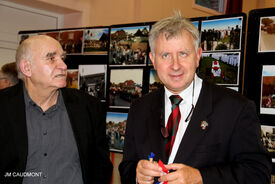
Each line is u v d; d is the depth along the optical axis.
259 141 1.08
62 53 1.48
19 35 2.90
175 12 1.21
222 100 1.18
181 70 1.13
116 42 2.44
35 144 1.40
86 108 1.57
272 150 1.74
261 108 1.78
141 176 1.11
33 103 1.44
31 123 1.43
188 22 1.17
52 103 1.51
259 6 6.03
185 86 1.19
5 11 3.00
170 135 1.21
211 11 5.02
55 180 1.39
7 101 1.43
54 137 1.44
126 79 2.39
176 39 1.12
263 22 1.78
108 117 2.48
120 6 3.61
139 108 1.39
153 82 2.26
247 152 1.08
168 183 1.02
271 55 1.74
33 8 3.23
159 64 1.18
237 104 1.14
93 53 2.56
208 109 1.18
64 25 3.51
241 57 1.87
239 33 1.88
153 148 1.23
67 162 1.44
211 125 1.15
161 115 1.28
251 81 1.81
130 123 1.40
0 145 1.35
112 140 2.46
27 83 1.45
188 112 1.23
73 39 2.65
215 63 1.96
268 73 1.76
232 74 1.90
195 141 1.13
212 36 1.97
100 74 2.53
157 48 1.17
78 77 2.62
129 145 1.38
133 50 2.36
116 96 2.44
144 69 2.31
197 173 1.03
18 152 1.35
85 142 1.48
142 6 3.76
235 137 1.11
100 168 1.57
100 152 1.58
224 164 1.11
